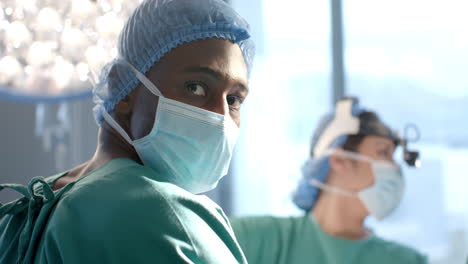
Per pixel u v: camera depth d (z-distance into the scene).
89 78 1.00
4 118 2.51
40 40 1.00
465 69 2.57
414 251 1.95
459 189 2.57
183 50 0.79
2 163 2.49
